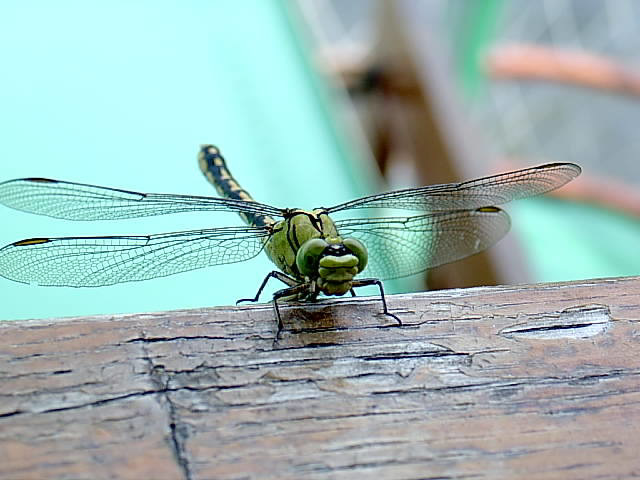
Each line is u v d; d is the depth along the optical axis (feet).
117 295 0.65
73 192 0.57
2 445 0.42
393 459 0.42
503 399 0.44
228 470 0.42
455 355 0.45
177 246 0.59
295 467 0.42
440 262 0.64
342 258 0.55
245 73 0.84
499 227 0.64
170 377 0.44
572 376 0.45
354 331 0.46
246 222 0.65
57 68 0.81
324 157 0.77
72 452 0.42
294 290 0.56
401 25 0.84
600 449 0.43
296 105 0.81
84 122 0.76
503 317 0.47
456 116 0.85
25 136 0.74
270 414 0.43
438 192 0.62
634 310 0.47
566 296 0.47
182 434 0.42
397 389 0.44
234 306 0.46
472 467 0.42
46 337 0.44
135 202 0.58
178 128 0.77
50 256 0.56
